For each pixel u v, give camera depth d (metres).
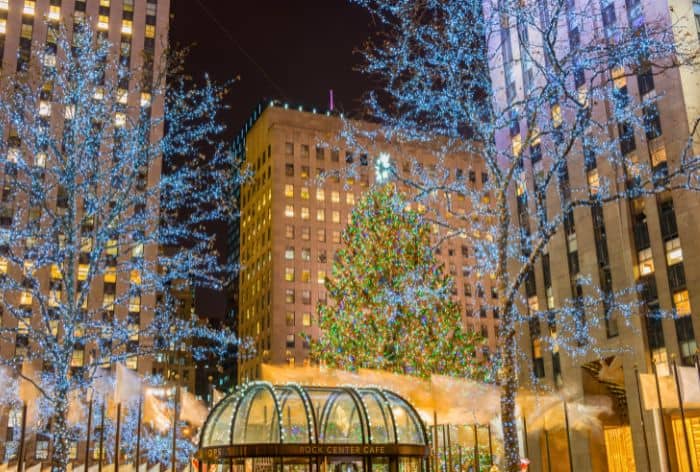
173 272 63.62
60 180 28.73
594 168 59.12
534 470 56.88
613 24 55.28
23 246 45.94
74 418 31.41
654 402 26.73
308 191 122.88
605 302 56.53
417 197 25.88
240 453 22.03
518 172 60.62
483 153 23.56
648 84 54.69
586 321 57.84
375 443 22.88
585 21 57.25
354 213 46.38
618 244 56.03
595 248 58.22
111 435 53.34
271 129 125.69
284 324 115.56
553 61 22.52
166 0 103.56
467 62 25.00
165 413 32.69
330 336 44.72
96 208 28.89
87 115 31.23
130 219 42.59
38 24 95.06
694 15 52.81
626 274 55.06
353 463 23.17
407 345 42.03
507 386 20.89
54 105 70.88
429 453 24.64
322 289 119.00
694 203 50.41
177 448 50.38
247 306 130.00
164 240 62.44
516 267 66.56
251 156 136.38
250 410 24.27
